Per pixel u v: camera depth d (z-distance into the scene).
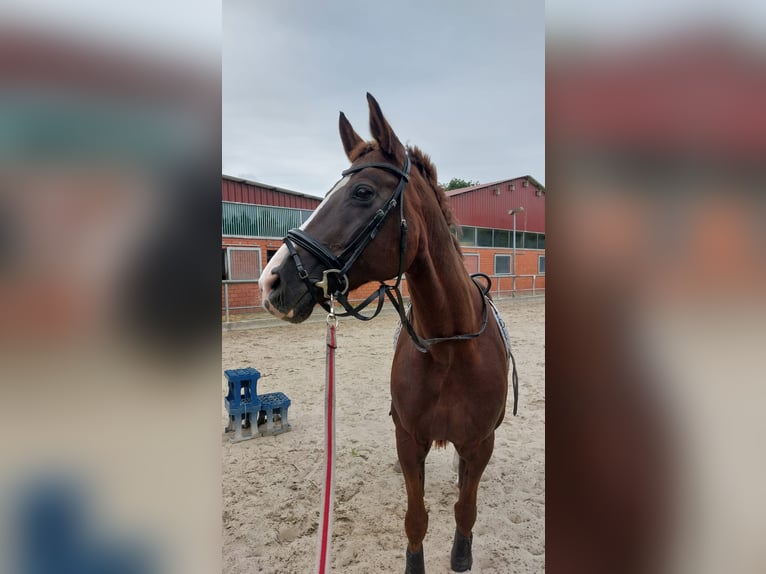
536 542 2.23
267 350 6.66
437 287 1.54
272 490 2.74
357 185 1.39
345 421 3.86
